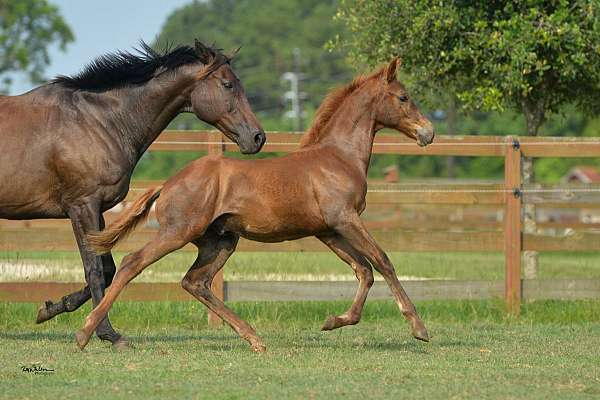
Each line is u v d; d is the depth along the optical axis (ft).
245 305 46.65
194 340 38.24
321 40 299.79
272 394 26.91
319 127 35.45
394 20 51.62
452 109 64.69
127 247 45.65
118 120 35.96
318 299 45.44
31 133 34.83
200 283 34.58
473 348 36.29
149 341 37.63
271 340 38.19
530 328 42.88
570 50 49.03
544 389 28.30
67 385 28.02
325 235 34.78
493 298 47.01
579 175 197.26
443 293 46.50
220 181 32.89
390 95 35.53
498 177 200.03
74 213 35.32
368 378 29.37
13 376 29.22
